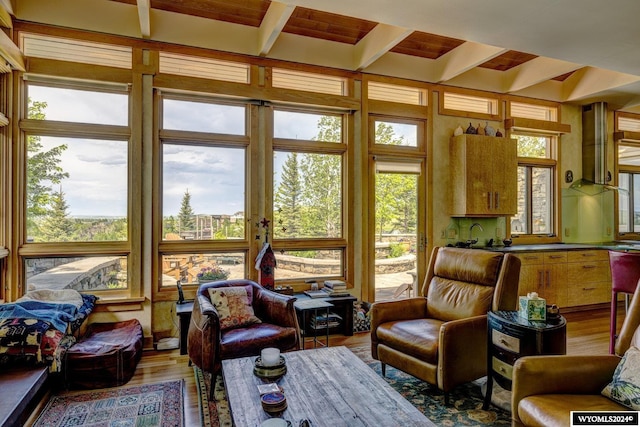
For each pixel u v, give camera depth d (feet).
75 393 9.04
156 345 12.14
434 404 8.59
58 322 9.30
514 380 6.07
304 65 14.24
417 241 16.29
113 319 11.96
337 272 15.12
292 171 14.44
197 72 13.16
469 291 9.91
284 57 13.93
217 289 10.63
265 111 13.84
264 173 13.82
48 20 11.40
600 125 18.79
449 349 8.28
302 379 6.66
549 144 19.06
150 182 12.41
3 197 11.03
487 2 8.90
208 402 8.66
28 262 11.50
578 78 18.02
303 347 11.69
